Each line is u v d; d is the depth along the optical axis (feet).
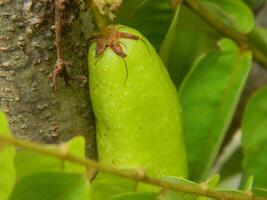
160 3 1.26
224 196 1.06
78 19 1.12
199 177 1.30
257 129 1.38
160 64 1.14
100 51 1.12
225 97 1.33
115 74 1.12
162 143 1.15
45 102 1.13
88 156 1.17
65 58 1.12
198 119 1.32
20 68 1.11
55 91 1.13
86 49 1.14
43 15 1.09
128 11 1.26
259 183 1.37
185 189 1.04
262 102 1.38
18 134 1.14
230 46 1.35
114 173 1.00
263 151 1.38
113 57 1.12
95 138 1.17
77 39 1.12
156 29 1.28
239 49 1.36
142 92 1.13
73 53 1.13
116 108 1.13
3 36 1.09
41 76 1.11
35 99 1.12
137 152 1.14
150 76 1.13
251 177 1.12
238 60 1.35
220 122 1.32
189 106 1.33
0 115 0.95
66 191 1.00
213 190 1.06
